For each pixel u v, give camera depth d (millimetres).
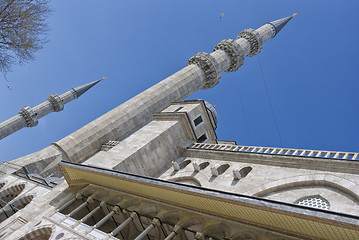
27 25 24078
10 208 25984
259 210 12688
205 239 15930
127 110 40969
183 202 17047
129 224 20188
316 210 10781
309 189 20266
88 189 23312
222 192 13648
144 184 17281
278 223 13148
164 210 18094
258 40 60375
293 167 22500
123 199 20562
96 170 20188
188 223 16594
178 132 31859
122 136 39844
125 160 27453
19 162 32969
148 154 29156
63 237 18062
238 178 23703
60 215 21031
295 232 12992
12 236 20156
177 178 27703
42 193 25781
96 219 21844
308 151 23234
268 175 22828
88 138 37094
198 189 14516
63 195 23688
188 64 53031
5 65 24422
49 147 35531
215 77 50906
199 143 32094
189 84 47812
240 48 55938
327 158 21062
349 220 9844
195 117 33469
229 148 29109
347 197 18391
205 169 27062
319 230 11586
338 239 11273
